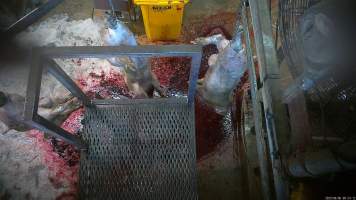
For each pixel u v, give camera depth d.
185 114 3.02
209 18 4.36
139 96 3.62
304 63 2.07
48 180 3.61
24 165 3.67
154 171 2.86
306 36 2.00
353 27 1.77
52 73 2.17
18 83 4.08
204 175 3.61
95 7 4.07
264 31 2.25
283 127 2.09
